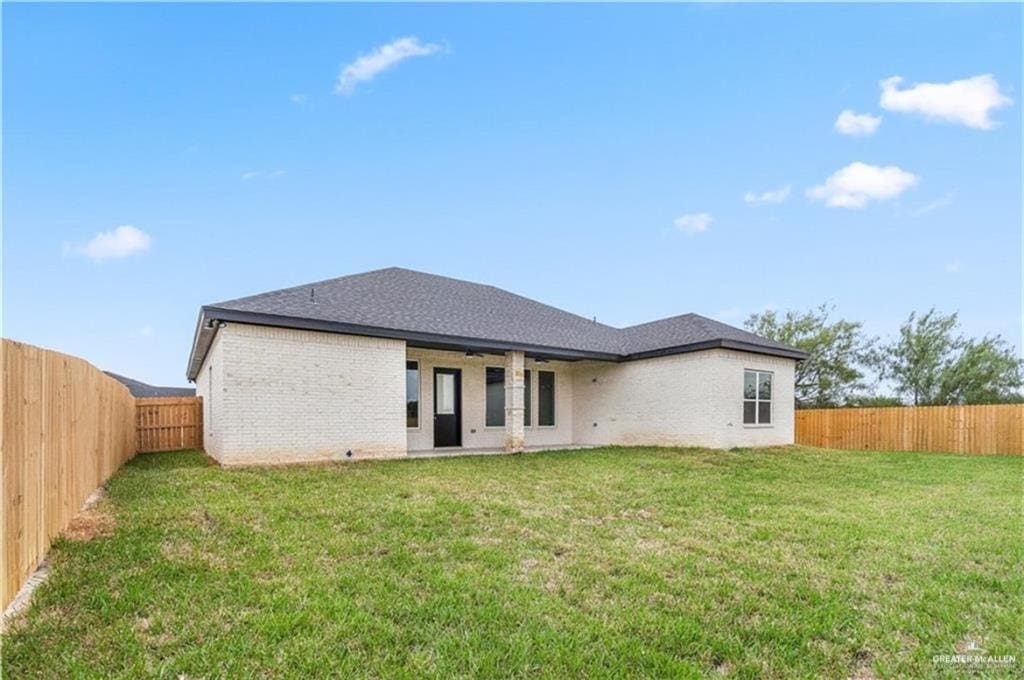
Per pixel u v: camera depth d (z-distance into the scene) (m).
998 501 7.69
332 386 11.04
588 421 16.70
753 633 3.47
